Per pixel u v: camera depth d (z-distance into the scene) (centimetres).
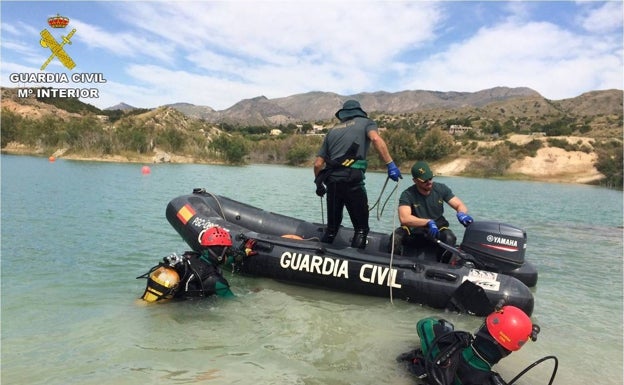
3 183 1789
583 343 408
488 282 467
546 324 456
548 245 973
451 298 465
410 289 485
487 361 285
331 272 516
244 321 417
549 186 4491
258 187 2431
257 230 661
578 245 985
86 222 956
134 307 444
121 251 699
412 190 529
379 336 399
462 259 498
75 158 5388
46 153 5731
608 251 918
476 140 7506
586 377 343
